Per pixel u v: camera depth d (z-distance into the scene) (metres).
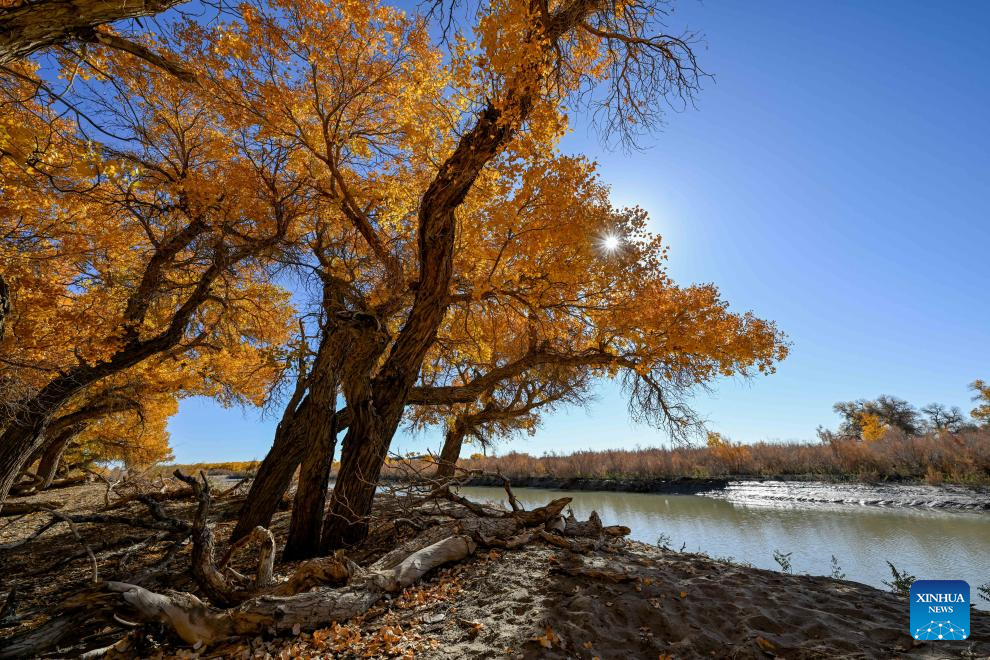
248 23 6.57
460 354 12.68
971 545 11.10
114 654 3.98
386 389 8.18
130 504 14.38
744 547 11.91
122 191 7.18
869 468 25.77
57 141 4.89
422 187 9.95
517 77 5.70
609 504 22.61
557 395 14.55
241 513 8.75
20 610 5.83
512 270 7.88
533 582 4.75
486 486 36.38
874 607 4.16
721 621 3.81
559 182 6.36
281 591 4.79
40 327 6.99
